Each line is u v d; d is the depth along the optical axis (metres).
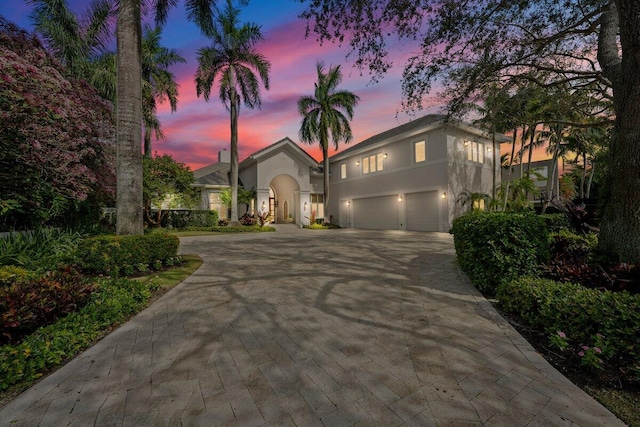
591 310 2.86
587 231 7.11
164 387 2.37
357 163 23.27
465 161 17.48
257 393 2.28
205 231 18.48
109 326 3.62
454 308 4.12
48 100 5.93
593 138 14.84
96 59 14.59
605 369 2.50
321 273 6.35
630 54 4.55
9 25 7.14
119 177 6.83
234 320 3.79
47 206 7.84
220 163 29.20
